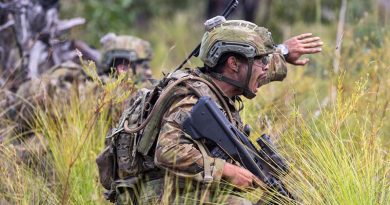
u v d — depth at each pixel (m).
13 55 15.77
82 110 12.56
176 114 9.34
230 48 9.52
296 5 24.73
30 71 15.20
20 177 11.28
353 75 14.29
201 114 9.25
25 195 10.81
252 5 26.84
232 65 9.59
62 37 16.39
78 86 12.86
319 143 10.66
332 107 11.53
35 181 11.42
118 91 11.70
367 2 18.94
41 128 12.30
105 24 23.31
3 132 12.75
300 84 14.55
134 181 9.75
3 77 15.15
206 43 9.65
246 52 9.49
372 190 9.92
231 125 9.39
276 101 12.80
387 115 12.20
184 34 29.05
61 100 12.95
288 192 9.89
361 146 10.56
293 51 10.59
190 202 9.42
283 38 22.92
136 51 13.11
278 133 11.11
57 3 16.73
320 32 20.02
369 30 16.28
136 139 9.66
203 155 9.28
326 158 10.16
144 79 13.20
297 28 23.05
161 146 9.30
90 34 22.61
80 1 23.39
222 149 9.34
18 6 16.05
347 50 14.85
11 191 11.24
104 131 12.02
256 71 9.63
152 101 9.72
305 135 10.62
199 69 9.80
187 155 9.23
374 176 10.16
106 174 10.02
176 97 9.45
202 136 9.29
